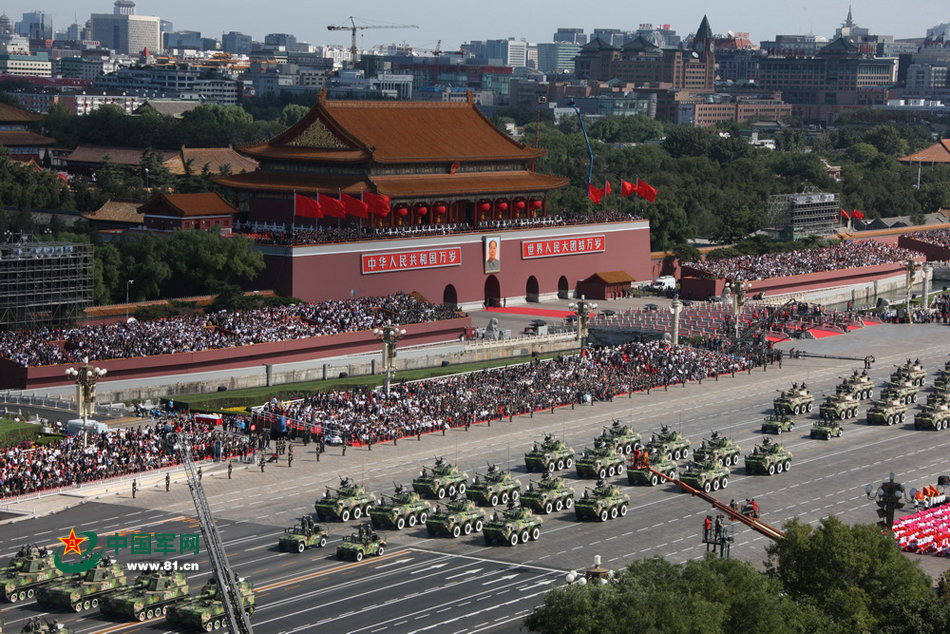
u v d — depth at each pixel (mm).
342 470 173750
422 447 187125
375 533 145625
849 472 179500
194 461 173875
